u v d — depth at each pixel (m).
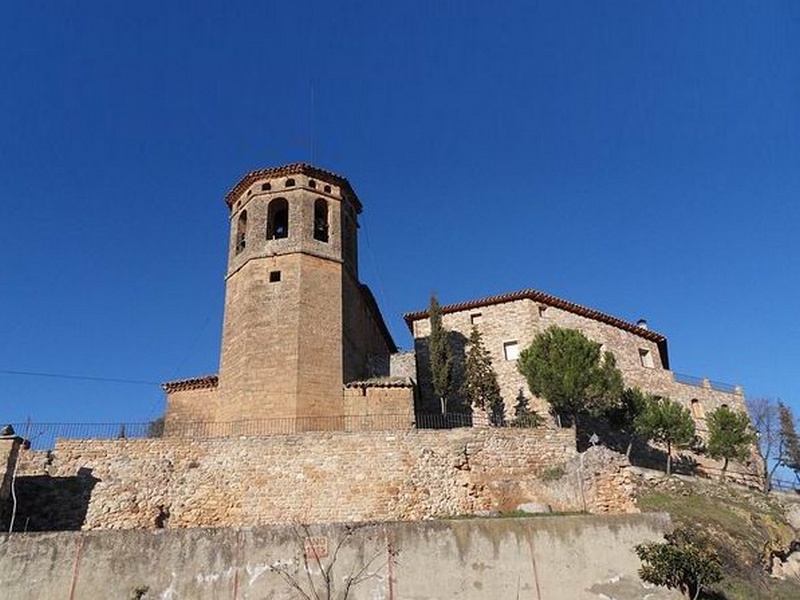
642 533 18.70
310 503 25.16
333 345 32.38
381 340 43.66
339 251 35.47
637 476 29.59
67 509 24.61
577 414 34.59
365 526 17.94
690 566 17.67
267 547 17.56
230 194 38.25
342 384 31.41
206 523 24.89
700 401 45.00
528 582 17.61
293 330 31.77
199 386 32.97
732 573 23.08
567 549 18.14
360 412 30.44
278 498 25.23
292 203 35.75
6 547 17.52
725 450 38.25
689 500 28.45
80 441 25.80
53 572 17.25
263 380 30.77
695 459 39.88
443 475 25.86
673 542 18.75
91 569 17.30
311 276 33.66
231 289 34.84
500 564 17.77
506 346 40.16
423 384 39.75
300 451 25.97
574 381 32.22
